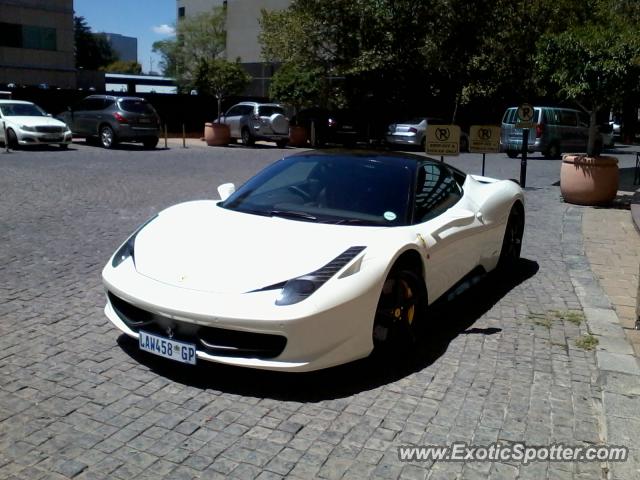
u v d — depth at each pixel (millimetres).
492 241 5934
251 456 3158
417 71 26094
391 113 28406
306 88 26812
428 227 4688
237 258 3936
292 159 5473
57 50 49750
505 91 27281
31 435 3277
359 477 3016
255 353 3674
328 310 3648
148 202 10344
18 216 8820
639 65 10242
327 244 4047
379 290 3947
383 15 24297
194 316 3635
